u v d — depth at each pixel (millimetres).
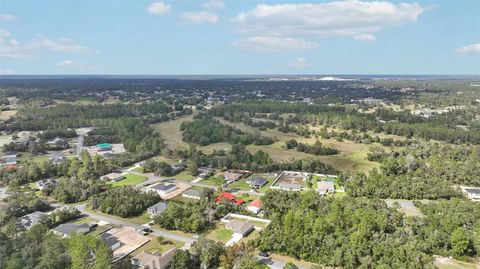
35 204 133625
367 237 102062
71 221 126062
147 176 179500
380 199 141500
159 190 155750
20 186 159750
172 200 146000
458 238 101438
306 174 181000
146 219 128875
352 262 94188
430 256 100125
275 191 142000
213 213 127062
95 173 174625
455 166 165250
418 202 137500
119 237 112562
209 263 96750
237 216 129375
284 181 171750
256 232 117312
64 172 176125
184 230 118000
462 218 114812
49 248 91125
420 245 101625
